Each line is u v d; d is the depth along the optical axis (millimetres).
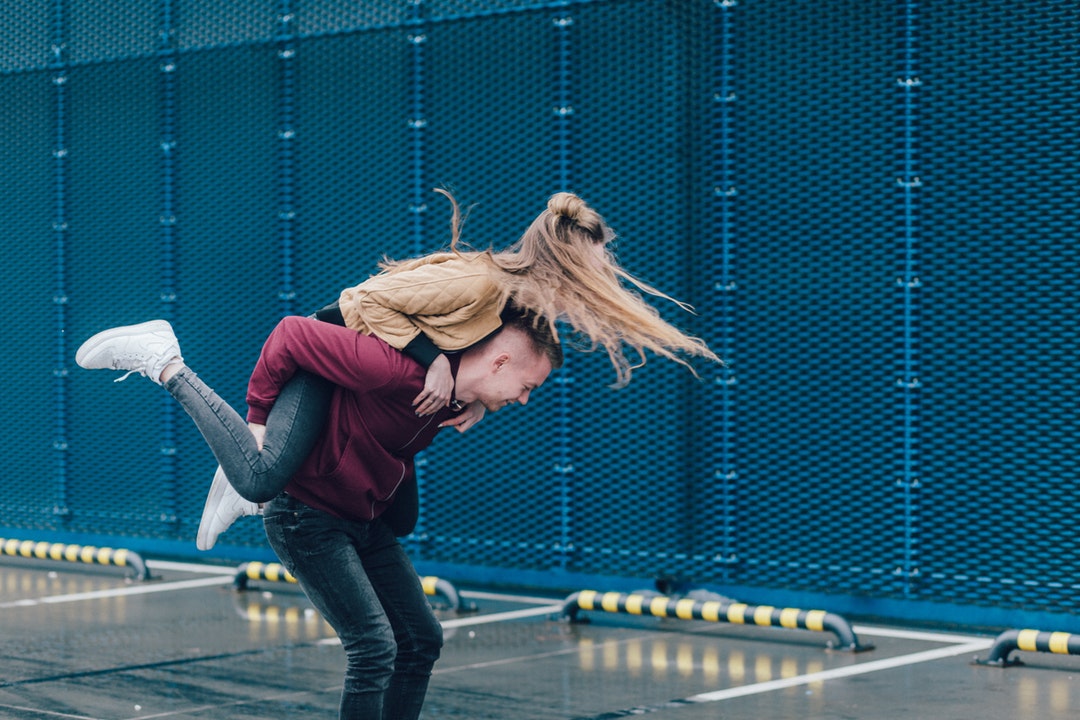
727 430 13664
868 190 12859
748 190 13453
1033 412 12258
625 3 13938
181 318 16859
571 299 6332
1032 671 11031
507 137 14570
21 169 18172
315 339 6254
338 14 15570
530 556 14781
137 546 17547
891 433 12898
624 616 13578
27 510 18375
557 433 14562
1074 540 12133
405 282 6301
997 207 12297
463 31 14820
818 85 13062
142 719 9469
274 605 14289
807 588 13406
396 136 15219
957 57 12422
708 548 13844
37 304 18141
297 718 9492
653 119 13805
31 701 9984
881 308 12859
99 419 17750
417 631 6973
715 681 10664
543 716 9547
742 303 13547
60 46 17719
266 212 16156
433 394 6301
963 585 12672
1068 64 11953
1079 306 11992
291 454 6277
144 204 17109
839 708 9766
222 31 16391
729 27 13438
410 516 6961
